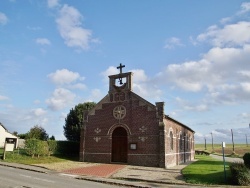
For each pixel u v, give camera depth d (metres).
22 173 18.67
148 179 18.14
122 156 29.25
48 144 33.69
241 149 95.31
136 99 29.38
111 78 31.80
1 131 47.38
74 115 49.12
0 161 25.72
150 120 27.98
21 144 46.50
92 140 31.47
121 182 16.77
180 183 16.95
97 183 16.47
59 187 13.47
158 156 26.73
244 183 16.55
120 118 30.00
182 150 35.41
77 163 28.72
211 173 20.56
